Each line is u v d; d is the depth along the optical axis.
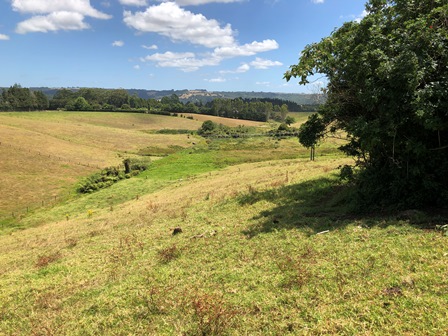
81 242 13.54
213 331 5.09
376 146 9.48
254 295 6.05
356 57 9.43
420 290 5.05
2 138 58.06
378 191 9.71
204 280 7.12
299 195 13.83
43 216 29.06
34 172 44.41
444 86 7.73
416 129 8.75
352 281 5.78
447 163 8.56
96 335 5.73
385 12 10.18
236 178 26.52
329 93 11.37
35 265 10.89
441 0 8.64
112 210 25.33
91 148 64.19
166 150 69.25
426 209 8.70
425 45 8.08
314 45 11.17
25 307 7.48
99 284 8.09
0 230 26.00
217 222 12.21
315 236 8.36
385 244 6.90
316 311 5.14
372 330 4.44
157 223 14.26
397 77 8.07
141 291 7.04
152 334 5.41
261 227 10.20
